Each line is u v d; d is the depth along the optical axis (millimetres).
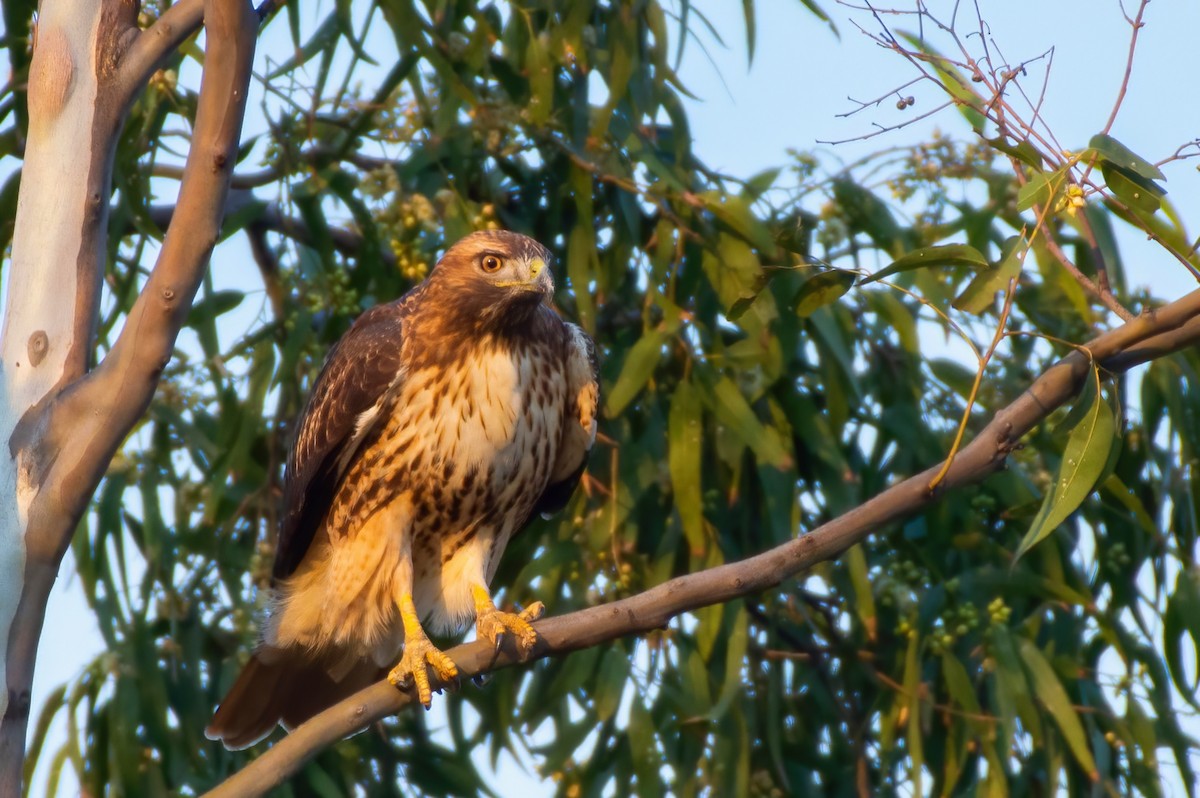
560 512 11523
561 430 10023
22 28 11086
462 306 9484
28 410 7445
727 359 11297
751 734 11586
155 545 10750
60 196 7797
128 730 10383
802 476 12039
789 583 11734
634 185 11359
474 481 9602
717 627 10953
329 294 11367
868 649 11914
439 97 11539
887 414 11867
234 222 11375
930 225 12008
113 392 7277
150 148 11008
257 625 10258
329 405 9641
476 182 12062
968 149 11711
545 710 11422
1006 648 10945
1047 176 6676
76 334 7641
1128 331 7004
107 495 10820
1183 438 11641
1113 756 11516
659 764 10812
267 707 9961
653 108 11453
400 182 11297
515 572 12023
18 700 7160
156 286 7191
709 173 12172
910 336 11430
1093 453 6934
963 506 11680
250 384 11148
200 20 8016
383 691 8211
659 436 11609
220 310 11305
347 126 11562
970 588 11375
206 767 10820
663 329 11055
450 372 9500
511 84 11555
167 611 10883
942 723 11680
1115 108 6762
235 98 7035
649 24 11438
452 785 11383
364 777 11586
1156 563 11695
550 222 11883
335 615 9742
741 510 11797
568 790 11445
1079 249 12055
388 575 9602
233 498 11406
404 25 10688
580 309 11031
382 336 9648
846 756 11984
